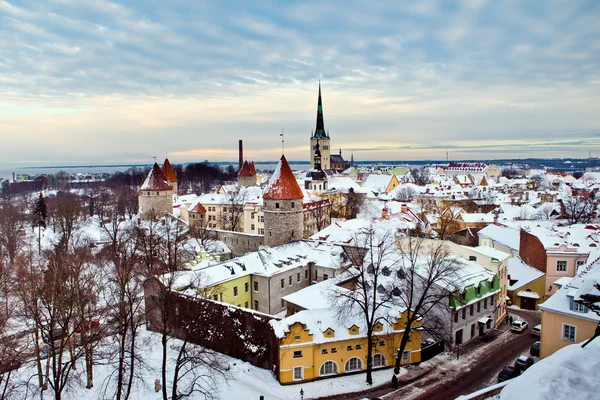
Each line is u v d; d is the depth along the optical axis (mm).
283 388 44656
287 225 86312
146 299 57938
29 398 43094
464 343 55406
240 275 64250
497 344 54875
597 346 26984
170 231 92938
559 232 73750
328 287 56531
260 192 130625
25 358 46500
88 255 80125
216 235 99062
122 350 39875
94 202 192125
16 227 112188
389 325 48875
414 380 45781
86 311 54875
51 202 143250
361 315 49281
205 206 129500
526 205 128500
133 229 93625
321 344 46188
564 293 44438
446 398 42000
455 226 116750
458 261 57844
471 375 46594
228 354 52031
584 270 46094
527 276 71188
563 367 24062
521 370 45281
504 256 65438
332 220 115438
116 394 40156
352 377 46688
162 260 77062
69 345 43938
